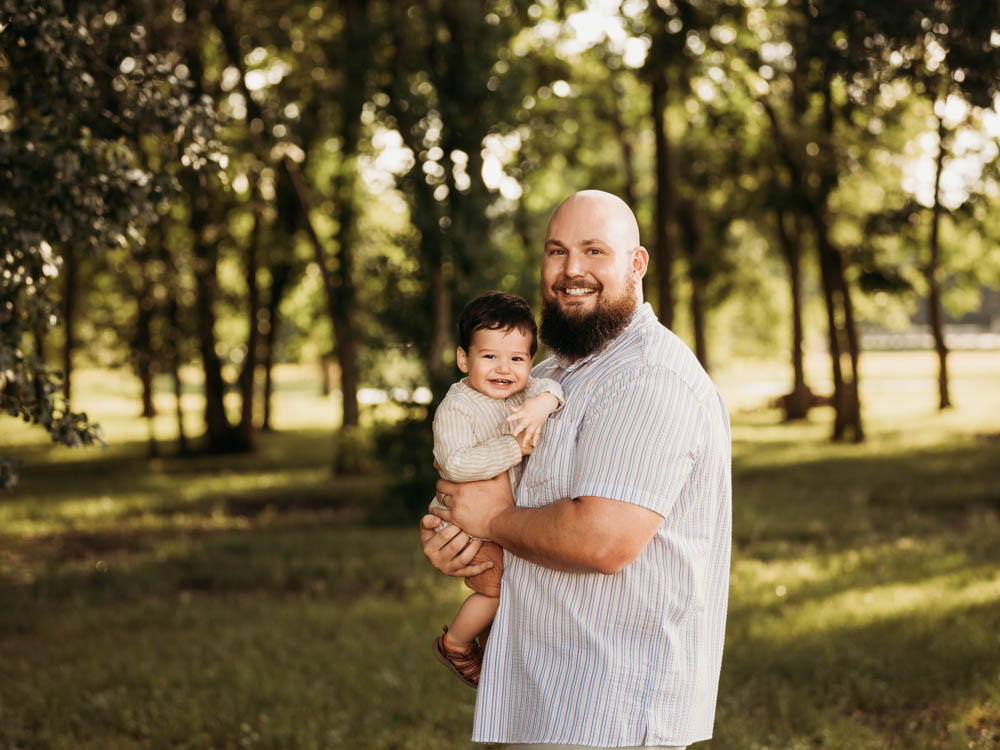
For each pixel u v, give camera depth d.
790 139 22.83
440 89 14.38
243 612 8.91
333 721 5.65
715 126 23.31
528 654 2.61
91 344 28.83
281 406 50.88
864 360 76.12
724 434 2.66
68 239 4.41
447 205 14.18
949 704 5.53
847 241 25.48
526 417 2.63
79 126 4.57
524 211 17.28
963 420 28.14
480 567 2.75
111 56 5.05
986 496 14.07
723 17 19.89
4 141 4.17
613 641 2.52
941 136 22.84
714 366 47.50
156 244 23.36
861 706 5.79
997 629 6.88
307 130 19.88
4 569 11.58
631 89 24.98
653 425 2.45
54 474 23.25
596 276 2.65
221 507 16.89
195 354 27.55
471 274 14.25
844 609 7.82
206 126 4.77
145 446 30.55
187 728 5.62
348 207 22.64
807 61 9.77
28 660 7.36
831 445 23.62
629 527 2.41
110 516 16.02
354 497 17.78
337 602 9.43
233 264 30.88
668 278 22.41
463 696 6.13
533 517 2.55
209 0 17.44
